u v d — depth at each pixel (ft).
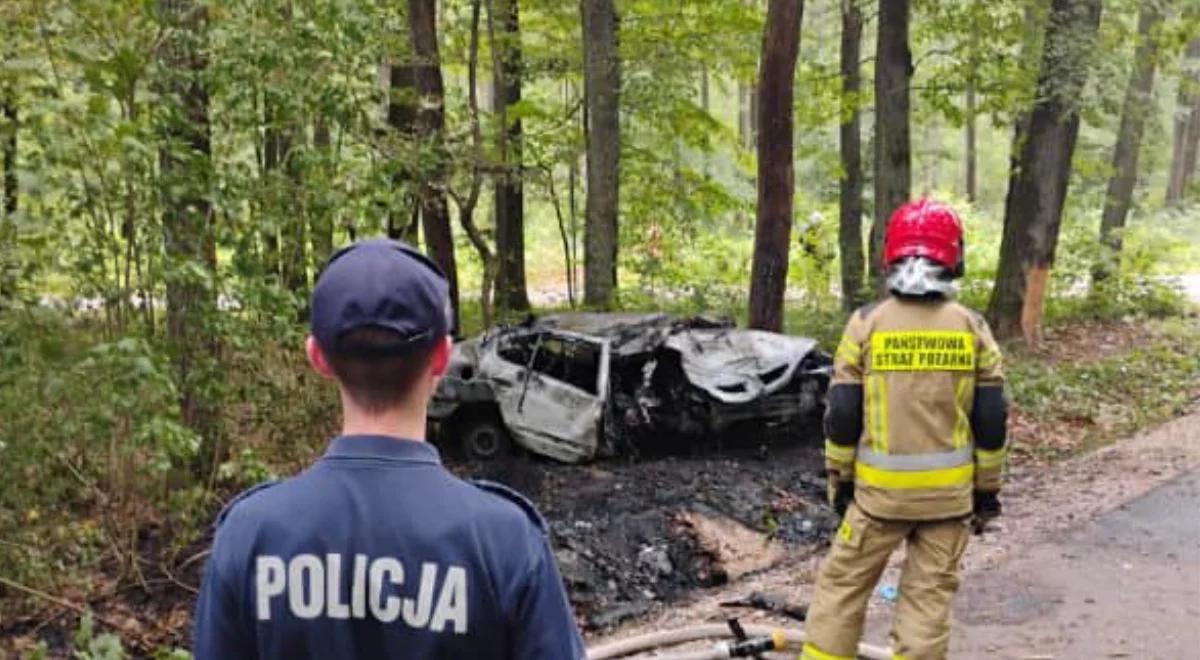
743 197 67.62
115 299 20.44
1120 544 21.61
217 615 4.95
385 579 4.79
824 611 12.74
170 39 20.85
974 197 109.91
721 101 114.32
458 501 4.97
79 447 19.93
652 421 31.63
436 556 4.82
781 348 32.40
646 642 16.62
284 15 21.68
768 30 35.99
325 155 22.31
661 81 48.80
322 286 5.06
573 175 58.65
